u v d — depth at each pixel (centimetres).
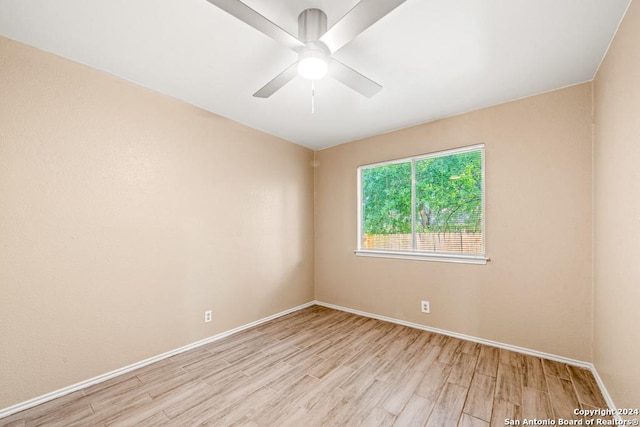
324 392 189
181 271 252
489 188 262
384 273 333
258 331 300
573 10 146
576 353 220
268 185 339
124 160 217
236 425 158
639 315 133
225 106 266
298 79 216
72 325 190
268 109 272
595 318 206
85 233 197
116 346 210
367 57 188
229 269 292
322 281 399
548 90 234
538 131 238
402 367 221
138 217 224
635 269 138
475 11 147
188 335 255
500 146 256
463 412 168
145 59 191
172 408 173
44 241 180
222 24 157
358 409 172
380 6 119
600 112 196
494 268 258
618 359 158
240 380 204
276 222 347
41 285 178
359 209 364
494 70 204
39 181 178
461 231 283
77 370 191
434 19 153
